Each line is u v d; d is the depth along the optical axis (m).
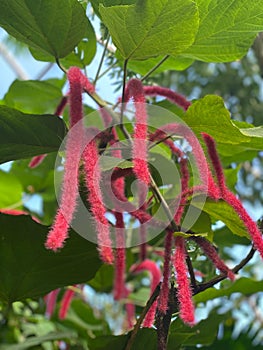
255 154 1.46
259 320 2.00
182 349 1.24
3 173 1.76
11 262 1.08
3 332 1.38
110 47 1.37
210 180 0.91
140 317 0.97
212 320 1.23
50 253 1.06
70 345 1.41
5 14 1.02
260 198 3.36
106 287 1.47
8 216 1.04
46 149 1.03
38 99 1.48
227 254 1.68
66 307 1.36
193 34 0.94
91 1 1.06
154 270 1.13
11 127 1.00
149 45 0.96
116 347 1.04
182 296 0.83
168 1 0.89
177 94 1.07
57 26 1.03
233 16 1.07
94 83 1.19
